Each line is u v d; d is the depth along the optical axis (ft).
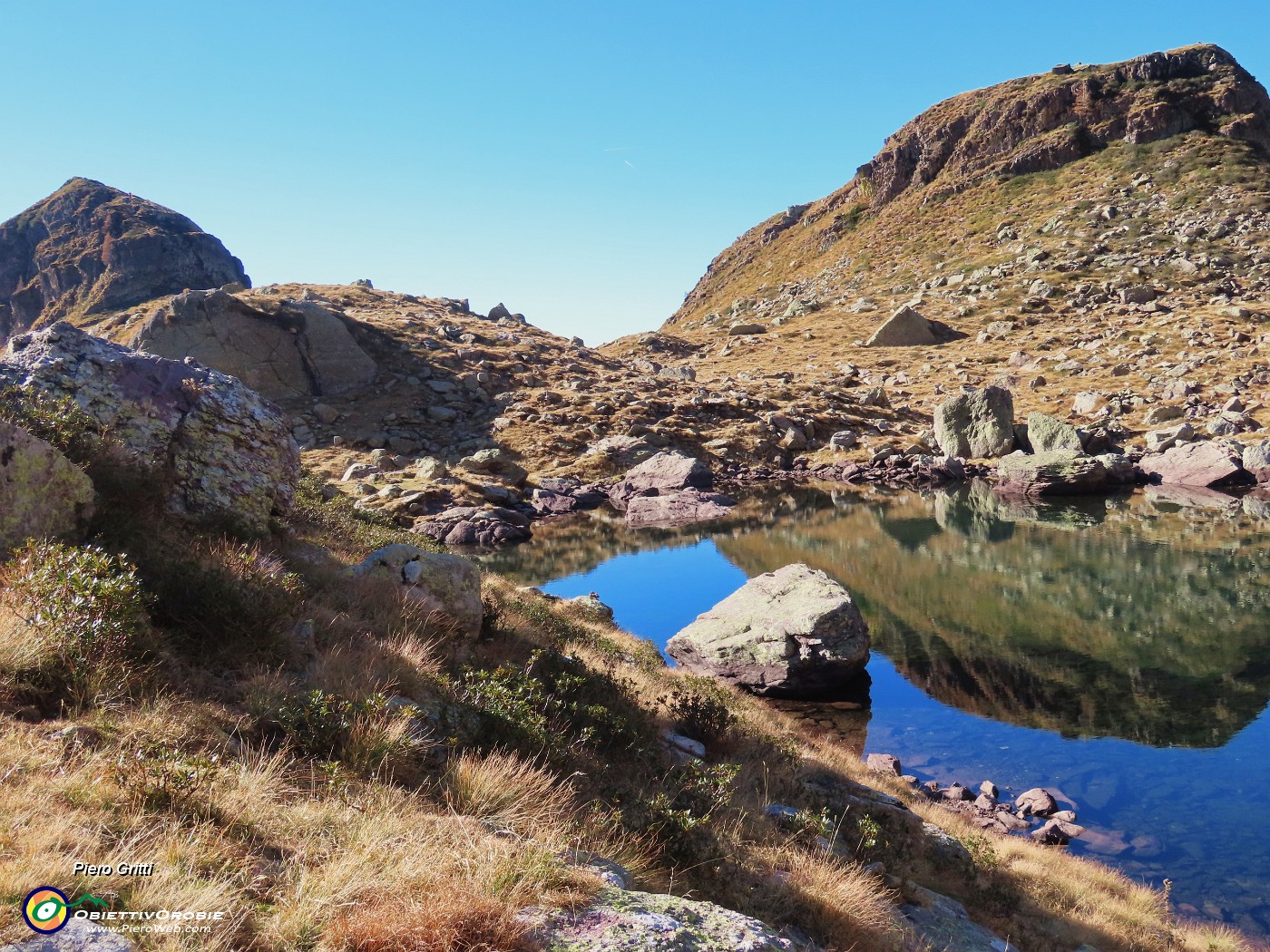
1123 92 414.82
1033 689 66.08
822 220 549.13
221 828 16.90
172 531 36.04
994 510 142.10
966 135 460.55
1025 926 30.32
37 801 15.51
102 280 635.25
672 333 392.27
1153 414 182.29
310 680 26.61
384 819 18.94
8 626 21.33
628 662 57.88
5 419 32.45
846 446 201.46
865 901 25.09
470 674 32.17
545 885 17.03
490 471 173.17
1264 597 85.61
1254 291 260.42
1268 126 389.39
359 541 58.90
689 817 25.66
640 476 174.09
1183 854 42.19
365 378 212.84
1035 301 290.15
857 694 67.31
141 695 21.77
